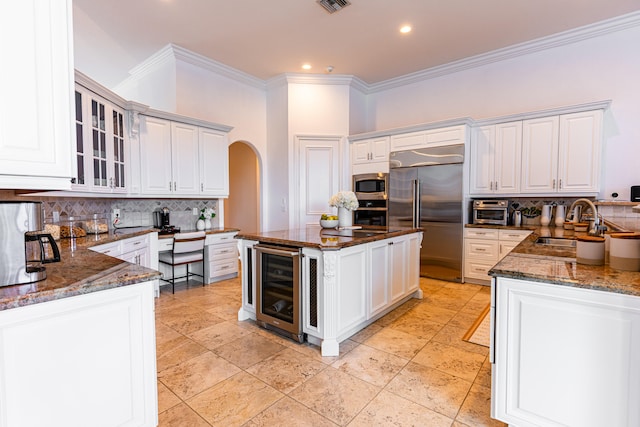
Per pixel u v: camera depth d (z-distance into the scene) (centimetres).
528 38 398
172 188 404
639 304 117
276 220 541
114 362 133
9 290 117
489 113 455
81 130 283
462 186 425
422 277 466
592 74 380
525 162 399
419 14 342
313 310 250
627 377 121
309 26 366
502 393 150
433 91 504
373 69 493
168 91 436
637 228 268
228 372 216
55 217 302
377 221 501
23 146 115
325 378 209
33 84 117
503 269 149
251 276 298
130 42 402
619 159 365
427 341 263
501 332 149
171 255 402
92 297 126
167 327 292
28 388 112
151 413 146
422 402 184
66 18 124
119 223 388
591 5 327
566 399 134
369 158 508
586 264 156
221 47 417
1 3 110
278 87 528
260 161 546
